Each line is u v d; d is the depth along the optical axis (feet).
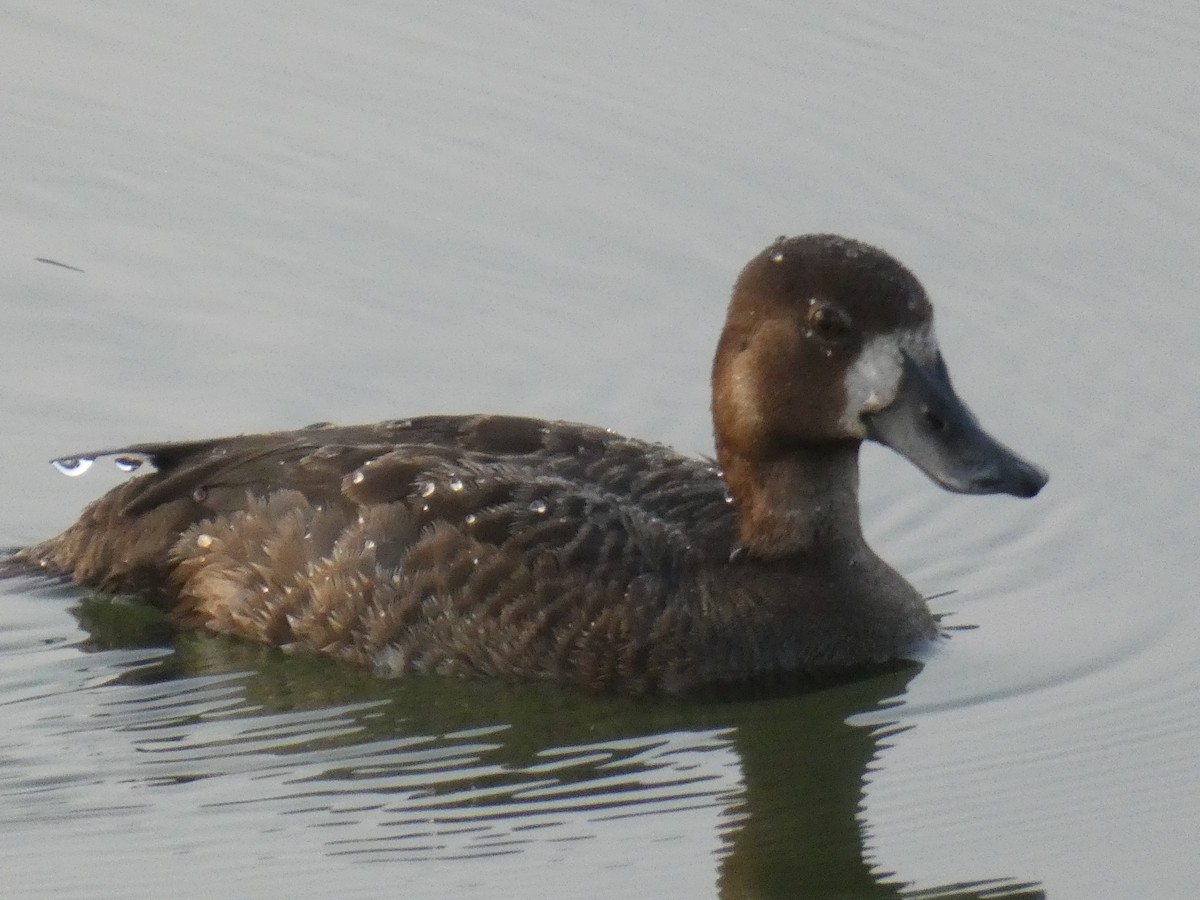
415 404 49.57
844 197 55.16
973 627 42.09
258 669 40.40
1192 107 57.67
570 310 52.65
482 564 38.91
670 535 39.73
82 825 35.76
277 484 40.47
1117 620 42.09
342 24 63.62
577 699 39.09
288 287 53.83
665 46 61.41
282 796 36.63
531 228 55.26
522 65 60.95
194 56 62.44
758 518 40.24
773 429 39.63
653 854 34.91
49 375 50.67
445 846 35.09
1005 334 50.98
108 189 57.36
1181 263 52.70
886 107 58.23
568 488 39.83
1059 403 48.93
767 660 39.52
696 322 51.93
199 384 50.42
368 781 37.06
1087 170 55.67
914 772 37.63
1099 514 45.70
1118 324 51.13
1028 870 34.68
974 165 56.03
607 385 50.16
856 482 40.47
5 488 46.93
